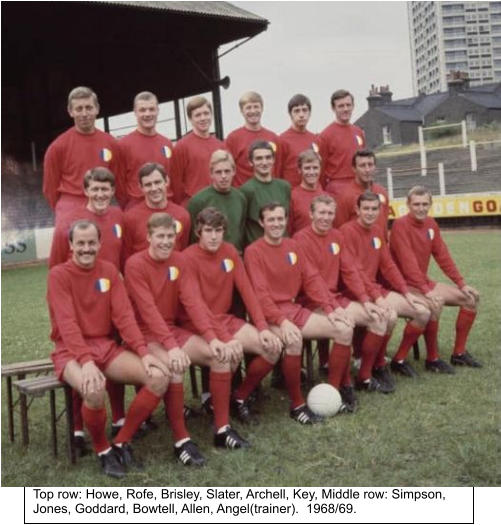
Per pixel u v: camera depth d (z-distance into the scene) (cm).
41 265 2017
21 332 820
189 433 430
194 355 406
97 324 392
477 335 648
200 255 434
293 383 441
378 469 357
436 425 412
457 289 549
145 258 410
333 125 602
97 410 360
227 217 473
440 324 711
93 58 2183
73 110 462
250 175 545
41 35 1884
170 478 359
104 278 390
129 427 379
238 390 449
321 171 599
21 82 2269
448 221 2031
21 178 2236
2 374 408
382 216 575
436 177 2806
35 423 466
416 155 3145
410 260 543
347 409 449
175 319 438
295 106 565
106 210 437
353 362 570
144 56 2195
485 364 554
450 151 3019
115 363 382
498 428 400
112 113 2459
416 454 372
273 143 559
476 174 2694
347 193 552
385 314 486
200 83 2178
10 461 390
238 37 2036
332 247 499
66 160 470
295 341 434
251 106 543
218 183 462
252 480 353
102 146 478
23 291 1290
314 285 473
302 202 522
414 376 525
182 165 515
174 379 379
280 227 459
